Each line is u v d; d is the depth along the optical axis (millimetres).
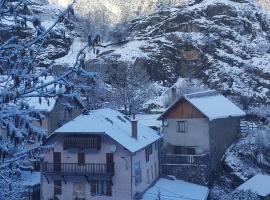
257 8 106562
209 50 87000
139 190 38250
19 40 7309
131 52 85438
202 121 47156
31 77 7254
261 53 89312
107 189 37094
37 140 8203
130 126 42156
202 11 97438
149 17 99500
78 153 37594
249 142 50938
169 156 45750
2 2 6871
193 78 83500
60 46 86438
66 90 7457
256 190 39562
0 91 7215
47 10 87688
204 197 39312
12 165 8984
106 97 63781
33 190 38125
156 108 68438
